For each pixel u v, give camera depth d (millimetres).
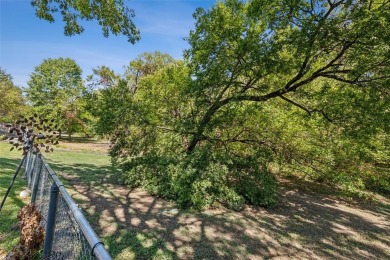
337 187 11961
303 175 12008
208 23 7082
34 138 3922
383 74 5832
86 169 10648
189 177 6977
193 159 7434
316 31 5652
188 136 8641
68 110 22016
